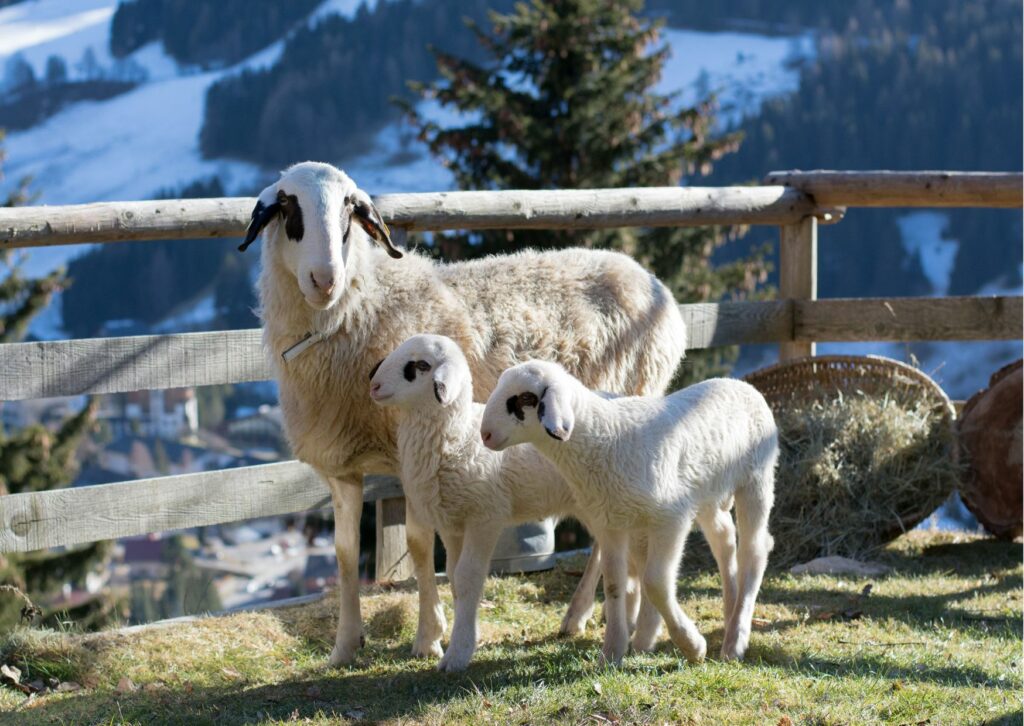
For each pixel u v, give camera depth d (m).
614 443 4.05
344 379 4.52
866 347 55.38
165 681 4.63
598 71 18.33
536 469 4.34
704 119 18.36
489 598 5.70
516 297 4.86
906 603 5.55
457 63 18.61
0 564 12.01
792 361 7.20
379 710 3.96
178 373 5.55
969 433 6.96
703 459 4.27
